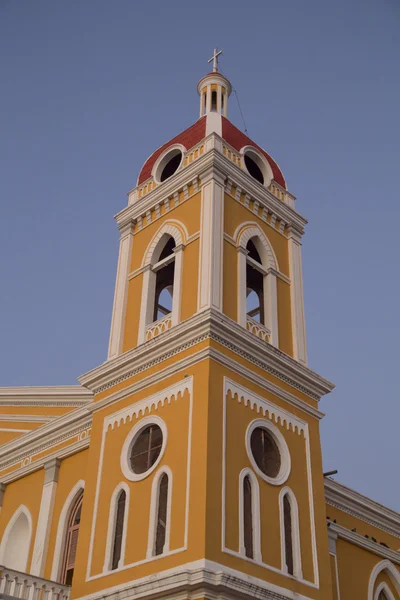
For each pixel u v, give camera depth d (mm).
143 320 24812
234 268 24406
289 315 25875
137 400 22953
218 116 28391
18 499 27719
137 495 21156
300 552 21203
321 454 23750
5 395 31172
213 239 23922
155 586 18453
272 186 28328
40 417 30391
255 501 20578
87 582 20812
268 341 24375
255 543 19938
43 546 25172
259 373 22906
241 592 18406
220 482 19734
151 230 26922
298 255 27547
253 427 21750
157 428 22000
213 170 25391
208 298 22672
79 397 30078
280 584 19953
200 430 20344
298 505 22016
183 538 19047
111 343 25172
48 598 21078
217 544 18750
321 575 21406
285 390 23578
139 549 20094
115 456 22531
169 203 26656
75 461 26594
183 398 21484
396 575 29109
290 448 22766
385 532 30531
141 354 23281
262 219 26891
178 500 19812
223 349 22016
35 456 28188
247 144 28375
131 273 26578
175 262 24859
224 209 25203
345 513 28938
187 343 22219
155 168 28422
